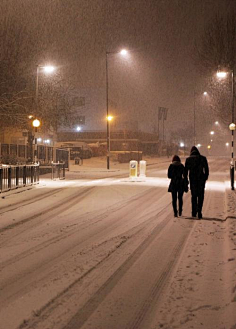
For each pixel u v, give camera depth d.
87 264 7.54
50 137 51.94
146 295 5.89
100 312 5.25
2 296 5.86
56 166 30.27
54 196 19.20
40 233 10.58
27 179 23.86
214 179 31.92
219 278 6.66
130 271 7.11
